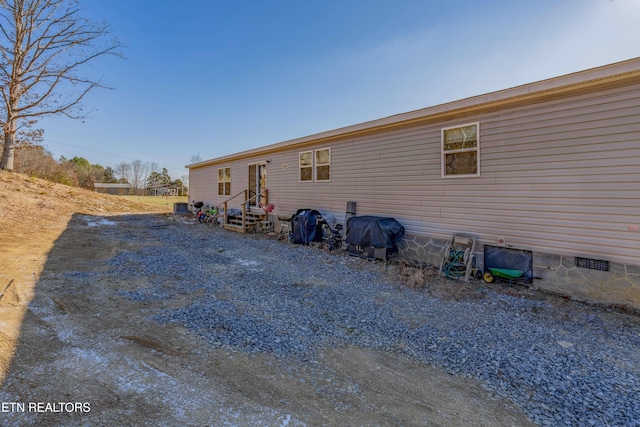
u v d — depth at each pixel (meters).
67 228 10.63
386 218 7.28
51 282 5.04
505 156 5.49
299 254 7.75
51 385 2.38
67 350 2.94
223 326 3.61
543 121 5.05
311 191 9.69
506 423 2.12
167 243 8.99
